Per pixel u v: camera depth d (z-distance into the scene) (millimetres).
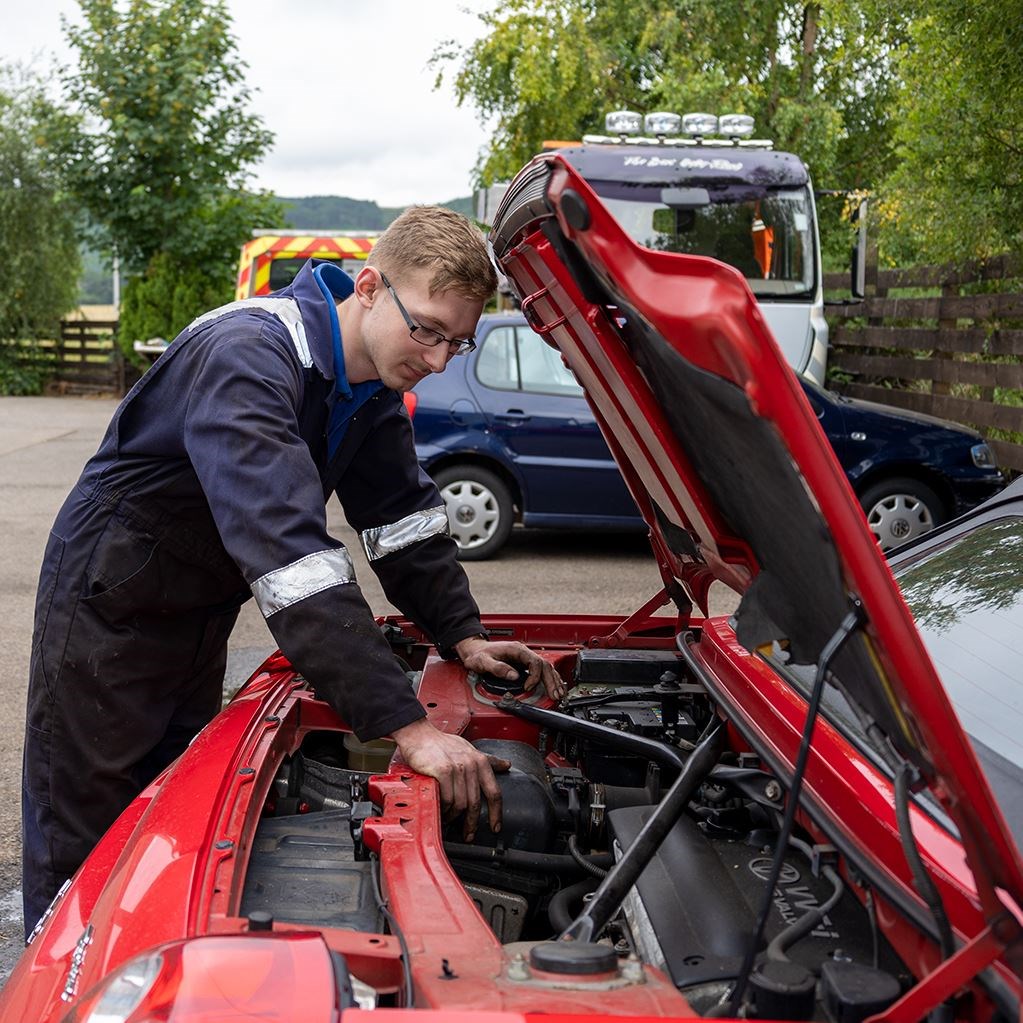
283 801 2141
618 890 1714
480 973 1358
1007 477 9156
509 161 17328
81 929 1674
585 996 1295
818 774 1727
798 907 1785
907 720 1325
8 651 5977
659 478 2117
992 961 1229
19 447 14961
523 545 8906
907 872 1454
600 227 1317
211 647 2732
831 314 12977
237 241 21359
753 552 1830
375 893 1670
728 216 9422
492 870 2146
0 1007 1676
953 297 10109
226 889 1574
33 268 24562
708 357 1276
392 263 2289
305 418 2369
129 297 21969
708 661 2377
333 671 2010
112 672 2553
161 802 1871
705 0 15305
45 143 21391
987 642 2100
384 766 2424
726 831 2076
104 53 20766
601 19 16406
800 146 15156
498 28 16391
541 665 2652
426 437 8039
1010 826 1613
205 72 20703
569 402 8031
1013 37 7941
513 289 2305
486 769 2053
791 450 1228
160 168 21109
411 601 2750
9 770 4426
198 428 2152
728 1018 1340
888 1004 1318
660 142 9828
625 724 2572
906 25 9312
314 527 2059
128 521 2475
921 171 9461
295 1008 1170
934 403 10320
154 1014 1165
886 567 1246
